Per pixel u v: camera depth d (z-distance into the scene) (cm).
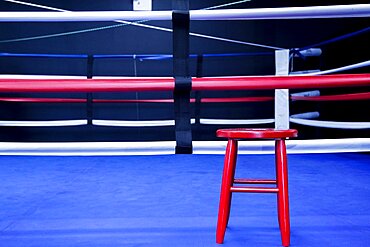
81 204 180
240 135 117
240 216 157
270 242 126
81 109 431
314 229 139
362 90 369
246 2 421
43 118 427
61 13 126
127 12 127
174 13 122
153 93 434
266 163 311
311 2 418
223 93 438
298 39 428
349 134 393
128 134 436
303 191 204
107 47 425
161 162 323
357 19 373
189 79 120
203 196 194
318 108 425
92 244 125
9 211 168
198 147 125
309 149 128
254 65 433
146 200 187
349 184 223
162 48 428
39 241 129
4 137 425
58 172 278
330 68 408
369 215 157
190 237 131
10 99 379
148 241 128
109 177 254
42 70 423
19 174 271
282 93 220
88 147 125
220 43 431
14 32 417
